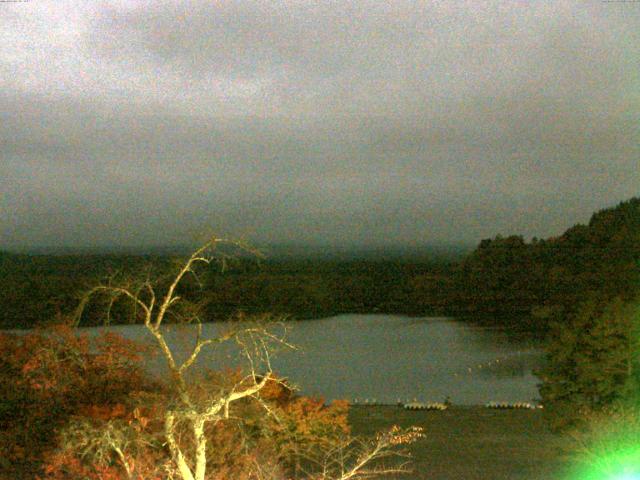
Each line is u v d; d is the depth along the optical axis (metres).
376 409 33.03
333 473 17.67
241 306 87.25
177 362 19.11
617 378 22.88
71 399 17.39
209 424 14.23
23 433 16.38
